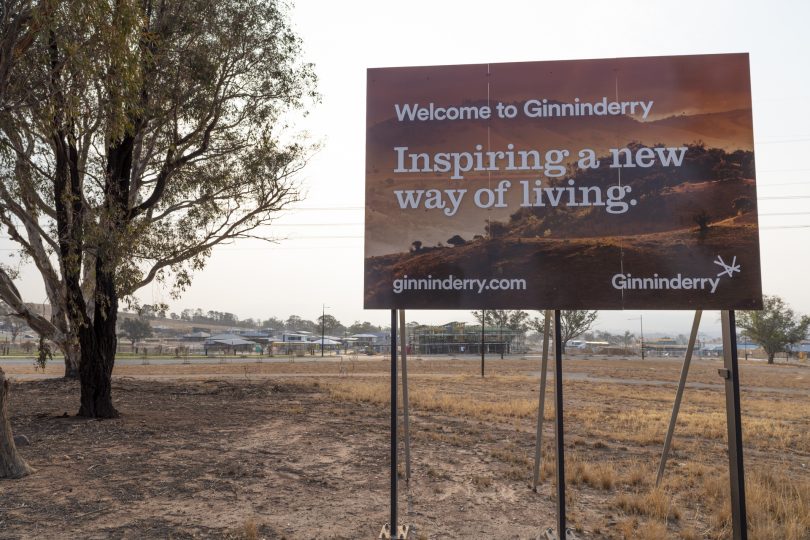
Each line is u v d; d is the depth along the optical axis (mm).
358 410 17250
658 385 35688
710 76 5895
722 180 5801
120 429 12336
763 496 7730
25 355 82562
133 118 13445
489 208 6000
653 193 5863
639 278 5801
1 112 10219
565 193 5949
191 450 10273
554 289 5871
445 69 6137
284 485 8078
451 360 75000
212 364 60562
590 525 6602
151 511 6742
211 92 16203
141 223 14070
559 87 6031
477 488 8273
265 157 17609
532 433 13609
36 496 7238
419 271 5996
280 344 110562
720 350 116188
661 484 8117
